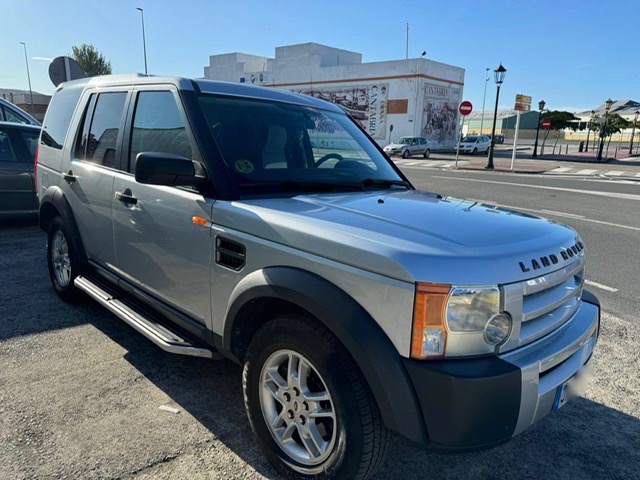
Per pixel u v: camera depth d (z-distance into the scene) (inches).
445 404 75.6
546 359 83.6
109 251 146.2
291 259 90.6
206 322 111.5
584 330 98.3
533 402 82.0
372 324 80.0
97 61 2224.4
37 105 1884.8
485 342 79.1
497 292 78.7
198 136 112.7
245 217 99.1
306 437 94.0
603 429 122.7
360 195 117.1
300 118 137.8
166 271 121.0
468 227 93.6
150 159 100.3
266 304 101.3
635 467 109.0
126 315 132.0
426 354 76.9
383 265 79.0
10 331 160.7
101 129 152.5
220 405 124.2
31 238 285.3
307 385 94.1
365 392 82.7
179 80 124.6
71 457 102.4
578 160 1332.4
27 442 106.3
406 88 1656.0
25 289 200.4
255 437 104.3
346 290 83.4
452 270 77.2
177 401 125.0
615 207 458.0
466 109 975.6
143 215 125.6
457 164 1064.8
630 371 152.8
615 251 298.7
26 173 294.5
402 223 92.5
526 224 101.5
